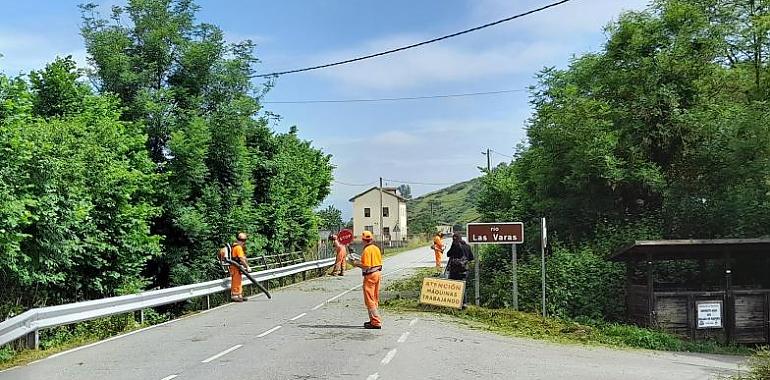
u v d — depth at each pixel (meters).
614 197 21.58
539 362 11.42
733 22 22.52
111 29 25.09
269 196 33.97
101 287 18.52
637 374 10.62
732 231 19.14
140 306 16.30
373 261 15.14
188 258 25.53
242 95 27.36
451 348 12.55
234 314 18.22
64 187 16.38
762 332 16.02
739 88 22.11
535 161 24.23
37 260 15.55
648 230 19.52
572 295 18.14
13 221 13.34
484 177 33.22
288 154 38.34
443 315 17.62
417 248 78.44
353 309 18.95
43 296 16.59
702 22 21.03
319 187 48.66
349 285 27.58
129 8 25.39
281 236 34.81
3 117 14.91
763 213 18.42
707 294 16.09
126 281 19.88
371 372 10.03
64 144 16.80
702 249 16.09
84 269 18.38
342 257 34.09
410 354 11.73
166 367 10.47
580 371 10.66
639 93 21.11
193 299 22.41
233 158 27.47
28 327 12.09
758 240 15.59
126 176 19.34
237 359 11.14
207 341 13.30
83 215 16.58
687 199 20.39
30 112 18.19
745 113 19.69
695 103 21.11
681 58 20.92
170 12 26.11
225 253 22.41
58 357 11.55
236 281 21.92
